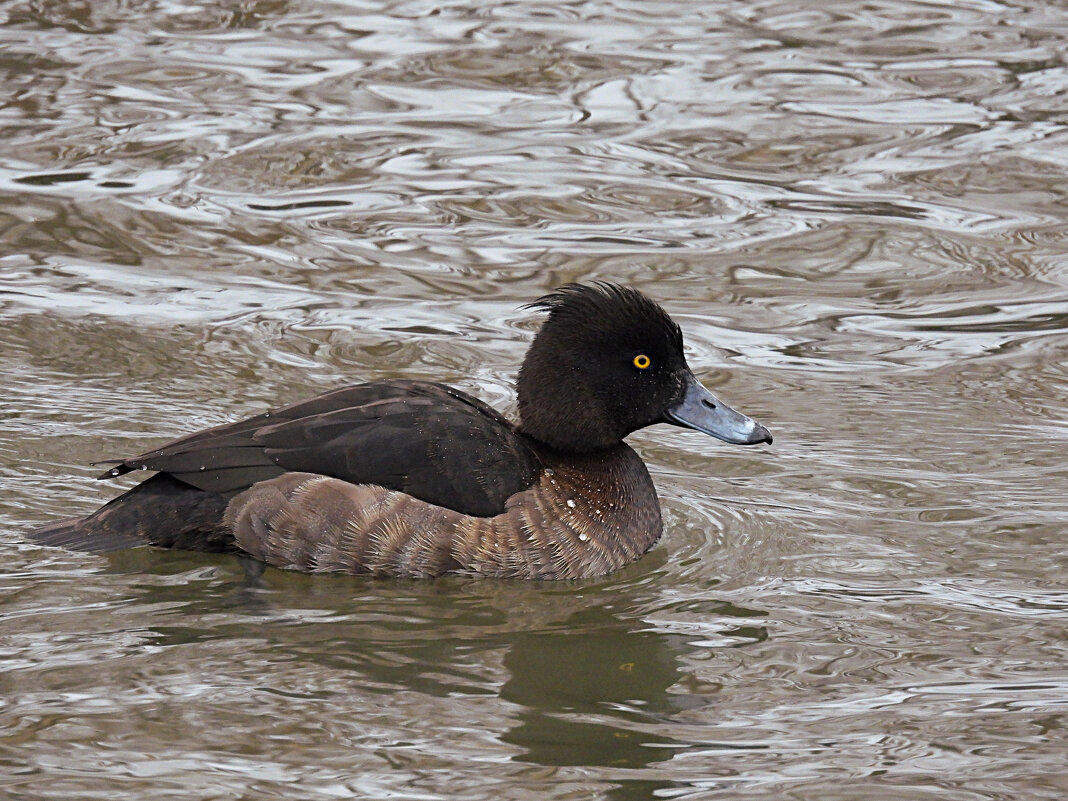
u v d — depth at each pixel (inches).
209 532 368.5
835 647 337.4
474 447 378.3
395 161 640.4
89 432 437.7
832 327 532.4
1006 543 392.5
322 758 283.1
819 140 663.8
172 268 558.3
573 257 572.1
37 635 330.0
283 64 726.5
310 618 346.6
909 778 279.9
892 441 458.3
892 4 807.7
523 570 374.0
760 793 273.4
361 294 545.3
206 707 300.8
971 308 544.1
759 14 796.0
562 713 304.3
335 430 374.3
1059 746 291.9
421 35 761.6
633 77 721.0
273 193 613.3
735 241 586.2
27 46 730.2
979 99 698.8
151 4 785.6
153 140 647.8
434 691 312.8
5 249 562.9
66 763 278.2
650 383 400.2
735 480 436.8
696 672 324.8
